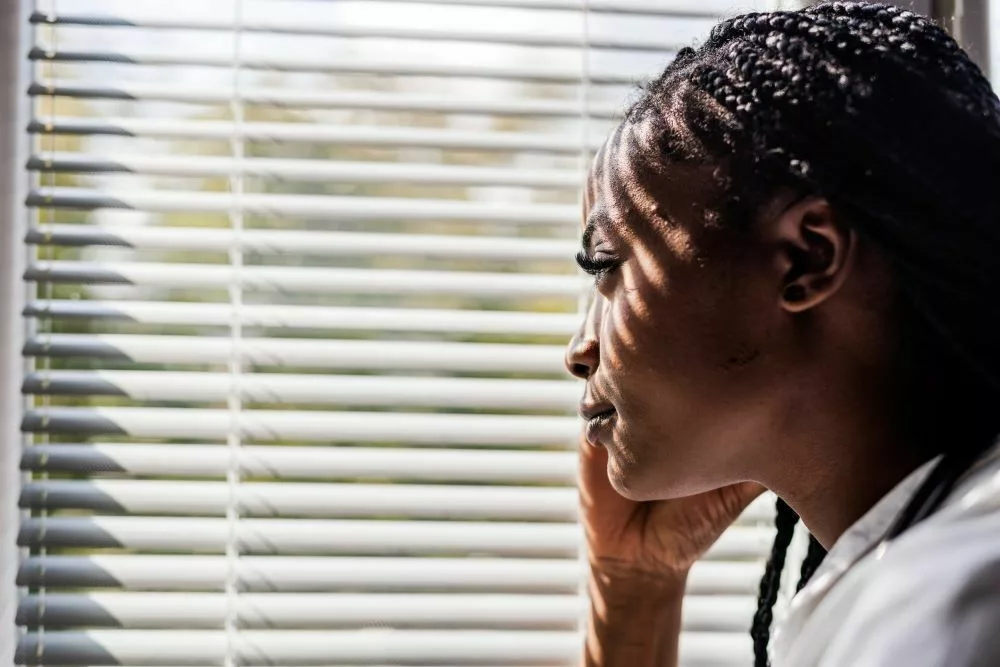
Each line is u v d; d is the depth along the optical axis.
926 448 0.64
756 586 1.15
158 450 1.11
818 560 0.82
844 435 0.66
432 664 1.12
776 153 0.63
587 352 0.78
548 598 1.16
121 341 1.10
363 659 1.12
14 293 1.08
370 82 1.12
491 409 1.14
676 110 0.69
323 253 1.10
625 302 0.71
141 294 1.13
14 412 1.09
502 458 1.14
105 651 1.10
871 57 0.64
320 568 1.12
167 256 1.14
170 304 1.11
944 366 0.63
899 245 0.61
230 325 1.10
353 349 1.12
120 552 1.13
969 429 0.63
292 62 1.09
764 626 0.91
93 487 1.10
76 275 1.09
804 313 0.64
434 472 1.12
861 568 0.58
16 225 1.08
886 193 0.61
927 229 0.61
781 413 0.67
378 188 1.15
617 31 1.13
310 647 1.12
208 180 1.16
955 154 0.62
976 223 0.61
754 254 0.65
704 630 1.15
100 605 1.11
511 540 1.13
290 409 1.14
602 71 1.12
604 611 1.02
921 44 0.65
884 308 0.63
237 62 1.09
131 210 1.08
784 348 0.65
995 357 0.62
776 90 0.64
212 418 1.11
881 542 0.61
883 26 0.67
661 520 1.00
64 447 1.10
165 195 1.10
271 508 1.10
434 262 1.16
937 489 0.61
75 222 1.12
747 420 0.68
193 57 1.09
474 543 1.12
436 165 1.14
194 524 1.12
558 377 1.16
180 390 1.09
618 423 0.74
